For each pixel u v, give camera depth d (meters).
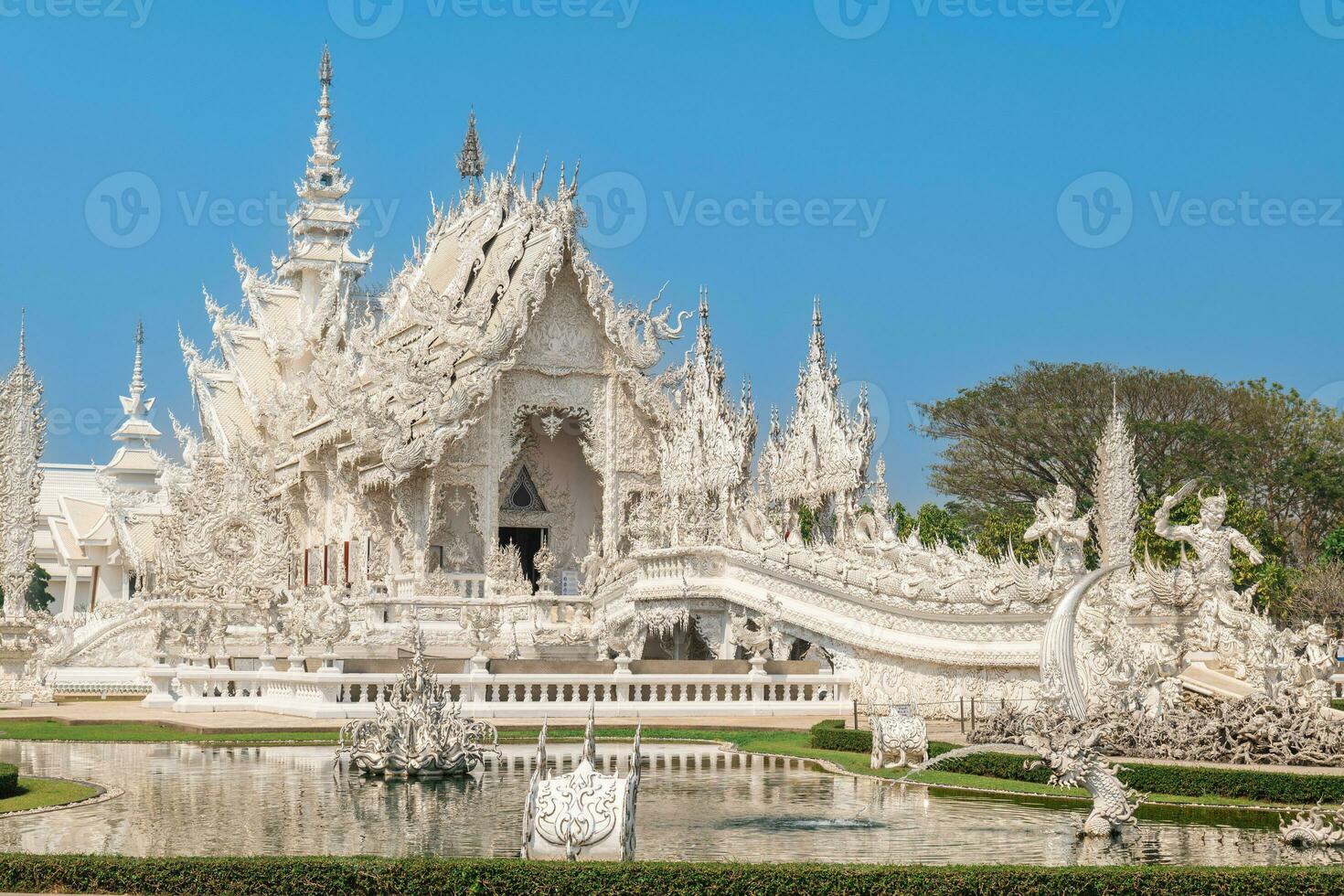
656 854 17.62
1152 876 14.48
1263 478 75.19
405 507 57.66
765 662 39.84
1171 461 72.38
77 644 55.41
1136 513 39.00
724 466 55.34
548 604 52.47
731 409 56.75
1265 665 27.41
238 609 48.53
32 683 47.09
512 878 14.44
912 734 26.36
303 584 67.25
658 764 27.73
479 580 57.81
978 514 78.31
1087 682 31.11
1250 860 17.17
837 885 14.39
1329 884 14.37
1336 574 64.88
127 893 14.77
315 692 37.16
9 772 22.55
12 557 50.34
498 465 58.50
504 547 62.03
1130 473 37.56
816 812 21.06
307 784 24.28
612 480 59.62
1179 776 22.89
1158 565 33.34
